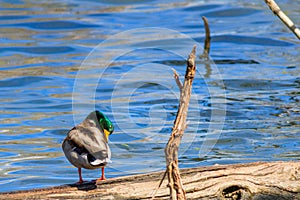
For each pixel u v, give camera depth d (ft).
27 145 40.57
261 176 25.43
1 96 50.96
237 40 66.03
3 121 45.06
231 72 56.18
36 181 34.91
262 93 50.67
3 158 38.29
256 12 75.36
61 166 37.19
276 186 25.27
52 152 39.37
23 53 62.34
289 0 77.30
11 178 35.32
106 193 24.11
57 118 45.83
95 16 74.02
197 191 24.70
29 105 48.70
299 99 49.08
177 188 21.90
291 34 67.92
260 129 42.47
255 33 68.18
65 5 78.28
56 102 49.29
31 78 55.06
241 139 40.63
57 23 71.26
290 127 42.80
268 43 65.21
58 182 34.81
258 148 38.93
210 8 76.79
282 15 25.38
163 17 73.56
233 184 24.97
